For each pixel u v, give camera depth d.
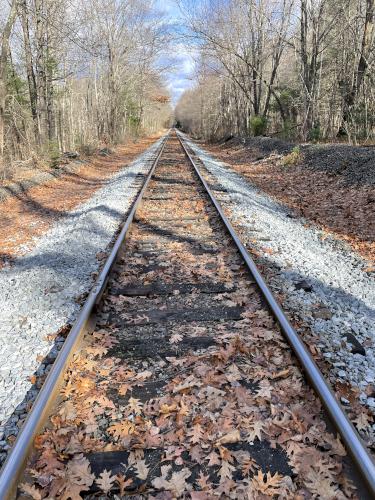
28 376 3.75
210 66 37.78
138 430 3.10
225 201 10.58
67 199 12.31
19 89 23.98
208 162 20.45
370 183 11.33
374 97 18.70
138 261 6.32
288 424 3.09
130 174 15.67
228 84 41.94
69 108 33.34
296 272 5.95
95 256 6.71
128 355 4.01
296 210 10.30
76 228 8.42
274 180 14.91
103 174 18.30
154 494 2.64
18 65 23.17
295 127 25.39
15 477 2.57
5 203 11.32
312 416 3.15
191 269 5.98
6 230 8.91
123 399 3.43
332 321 4.63
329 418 3.06
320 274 5.94
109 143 32.25
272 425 3.09
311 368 3.47
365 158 12.95
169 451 2.90
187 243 7.17
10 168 14.48
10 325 4.70
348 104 21.11
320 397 3.21
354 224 8.78
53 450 2.88
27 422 2.93
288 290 5.34
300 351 3.72
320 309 4.86
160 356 3.98
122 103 41.38
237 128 38.34
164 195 11.27
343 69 25.69
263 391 3.42
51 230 8.83
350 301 5.17
